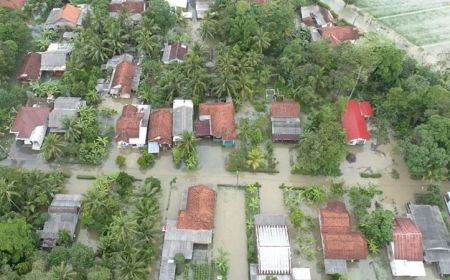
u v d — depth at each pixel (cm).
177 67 8838
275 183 7881
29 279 5812
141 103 8900
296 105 8588
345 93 8969
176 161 7919
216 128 8212
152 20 9569
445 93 7912
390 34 10569
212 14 9994
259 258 6638
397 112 8538
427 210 7319
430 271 6962
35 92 8856
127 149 8225
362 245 6812
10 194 6719
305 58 9169
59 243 6800
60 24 10100
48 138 7706
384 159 8288
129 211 7306
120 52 9612
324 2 11425
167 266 6681
